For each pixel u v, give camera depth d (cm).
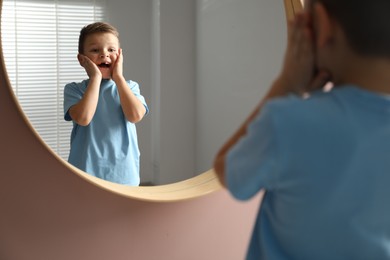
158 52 222
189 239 108
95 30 135
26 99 208
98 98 135
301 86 54
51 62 212
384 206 49
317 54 52
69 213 97
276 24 162
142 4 228
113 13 223
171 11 220
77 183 97
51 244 96
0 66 88
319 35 50
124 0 224
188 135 230
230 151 53
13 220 93
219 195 110
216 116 212
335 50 50
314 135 47
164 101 224
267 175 49
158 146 227
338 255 50
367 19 46
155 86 229
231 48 196
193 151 232
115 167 135
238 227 113
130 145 138
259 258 58
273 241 56
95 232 99
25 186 93
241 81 190
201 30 220
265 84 172
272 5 164
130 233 102
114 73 136
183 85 227
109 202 100
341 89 50
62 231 97
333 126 48
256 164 49
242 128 58
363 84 49
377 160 48
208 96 218
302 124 48
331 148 47
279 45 161
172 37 222
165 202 101
